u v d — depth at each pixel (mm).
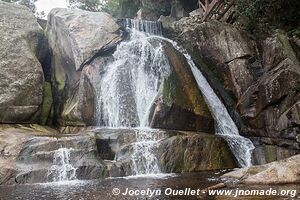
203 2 23000
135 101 15977
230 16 20562
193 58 19109
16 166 10953
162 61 16406
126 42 17672
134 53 17484
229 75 17969
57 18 18109
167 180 10758
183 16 25531
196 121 15172
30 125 15266
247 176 10414
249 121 16312
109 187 9703
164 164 12625
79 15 17781
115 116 15609
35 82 16078
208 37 19016
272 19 18328
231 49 18109
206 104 15898
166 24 22266
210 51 18812
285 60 15812
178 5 25938
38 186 10109
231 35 18391
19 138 11781
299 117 14078
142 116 15648
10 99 15172
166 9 27406
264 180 9641
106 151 12672
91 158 11719
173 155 12859
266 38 17922
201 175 11719
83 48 16469
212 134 14938
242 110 16656
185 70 16594
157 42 17344
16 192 9258
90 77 16047
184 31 20047
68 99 17000
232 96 17828
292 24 18312
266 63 17375
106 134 13008
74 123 15938
